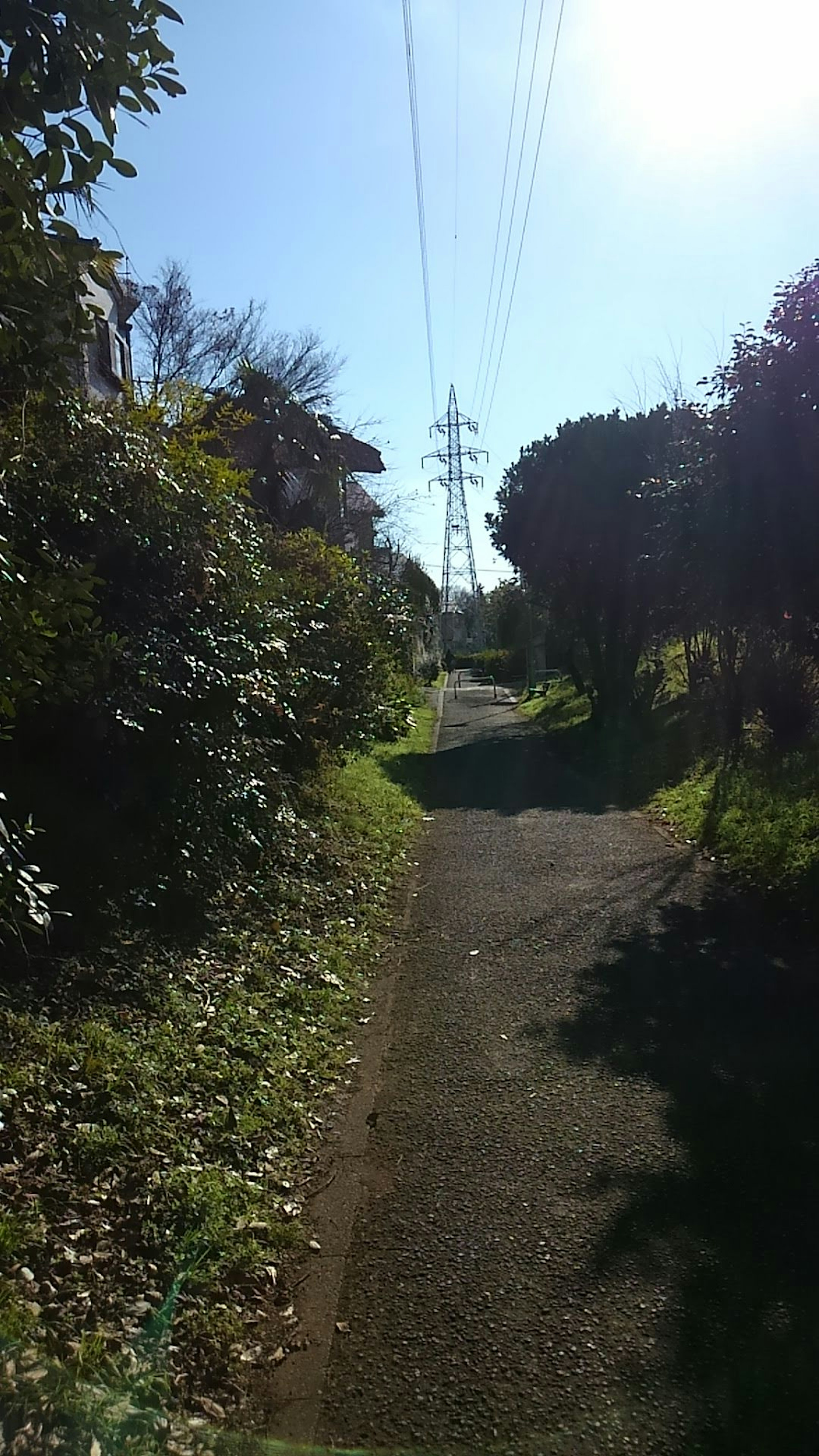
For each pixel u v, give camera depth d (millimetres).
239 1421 2871
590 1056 5242
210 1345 3125
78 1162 3822
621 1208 3807
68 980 5113
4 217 2299
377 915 8250
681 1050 5234
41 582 2832
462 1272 3496
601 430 20641
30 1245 3295
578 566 21875
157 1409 2809
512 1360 3035
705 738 15203
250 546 8938
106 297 14914
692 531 8562
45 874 5676
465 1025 5840
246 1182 4035
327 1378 3031
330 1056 5461
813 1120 4383
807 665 12070
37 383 2633
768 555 7965
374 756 17312
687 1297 3258
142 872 6398
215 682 7086
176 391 10359
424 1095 4953
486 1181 4090
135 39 2303
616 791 14453
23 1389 2621
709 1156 4133
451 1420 2816
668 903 8133
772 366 7367
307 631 11117
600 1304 3254
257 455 19094
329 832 10102
